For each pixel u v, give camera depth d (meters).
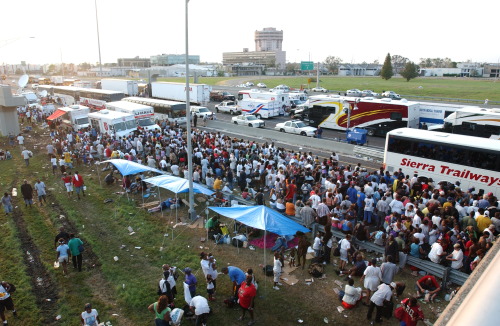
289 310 10.54
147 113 36.25
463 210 13.85
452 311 2.48
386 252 12.04
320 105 40.28
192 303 9.57
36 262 13.06
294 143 32.91
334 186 16.72
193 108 45.50
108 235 15.23
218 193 18.14
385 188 16.33
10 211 17.41
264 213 12.81
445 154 18.89
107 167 24.72
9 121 37.09
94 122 34.59
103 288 11.56
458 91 78.12
